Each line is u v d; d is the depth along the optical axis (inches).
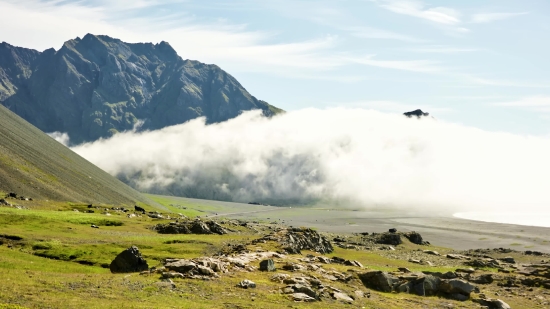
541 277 4436.5
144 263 2792.8
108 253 3996.1
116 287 2057.1
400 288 3127.5
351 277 3147.1
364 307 2396.7
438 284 3228.3
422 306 2731.3
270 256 3597.4
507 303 3297.2
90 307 1640.0
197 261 2664.9
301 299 2258.9
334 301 2409.0
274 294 2285.9
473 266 5895.7
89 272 3218.5
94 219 6353.3
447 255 6963.6
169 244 4790.8
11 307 1496.1
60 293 1834.4
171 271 2469.2
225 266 2783.0
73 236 4768.7
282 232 5851.4
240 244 5064.0
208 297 2065.7
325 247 6146.7
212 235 6505.9
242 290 2277.3
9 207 6530.5
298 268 3120.1
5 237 4256.9
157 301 1871.3
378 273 3169.3
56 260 3654.0
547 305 3405.5
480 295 3218.5
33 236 4448.8
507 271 4921.3
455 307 2815.0
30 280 2030.0
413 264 5728.3
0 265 2839.6
